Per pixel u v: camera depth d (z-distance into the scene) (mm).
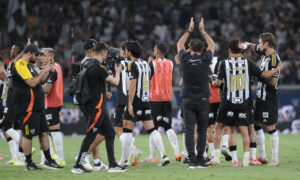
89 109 25391
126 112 27547
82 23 72438
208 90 26406
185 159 30141
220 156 33000
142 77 27531
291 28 78562
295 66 67250
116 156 34344
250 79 27953
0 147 42375
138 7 79500
